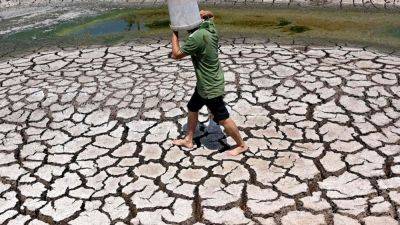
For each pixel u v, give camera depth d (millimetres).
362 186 4305
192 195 4277
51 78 6977
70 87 6516
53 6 12359
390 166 4566
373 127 5227
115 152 4984
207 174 4539
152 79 6645
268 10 10891
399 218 3938
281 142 5008
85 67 7426
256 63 7094
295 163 4645
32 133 5414
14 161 4914
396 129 5176
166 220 4004
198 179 4477
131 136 5266
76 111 5840
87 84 6594
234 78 6520
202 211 4090
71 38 9516
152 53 7988
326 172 4504
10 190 4484
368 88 6102
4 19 11406
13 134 5418
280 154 4797
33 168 4781
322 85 6207
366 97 5867
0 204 4301
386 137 5031
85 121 5609
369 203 4090
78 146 5121
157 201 4227
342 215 3977
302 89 6117
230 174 4520
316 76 6504
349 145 4914
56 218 4094
